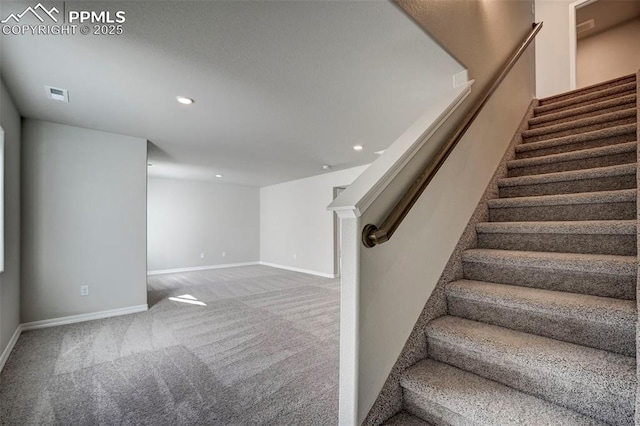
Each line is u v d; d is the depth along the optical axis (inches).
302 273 274.4
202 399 74.2
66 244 134.7
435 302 67.4
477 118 88.5
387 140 159.6
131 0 58.6
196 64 83.7
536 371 48.2
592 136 92.1
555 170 93.4
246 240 336.8
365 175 58.4
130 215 150.5
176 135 150.3
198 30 68.6
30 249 126.6
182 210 295.3
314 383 81.7
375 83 95.6
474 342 54.5
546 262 62.0
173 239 289.3
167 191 287.3
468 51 87.4
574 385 44.6
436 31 73.4
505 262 68.2
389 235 51.3
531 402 46.9
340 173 245.6
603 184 77.5
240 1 59.4
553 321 54.1
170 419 66.6
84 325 130.8
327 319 138.8
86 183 139.7
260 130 142.9
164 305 164.2
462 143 81.1
